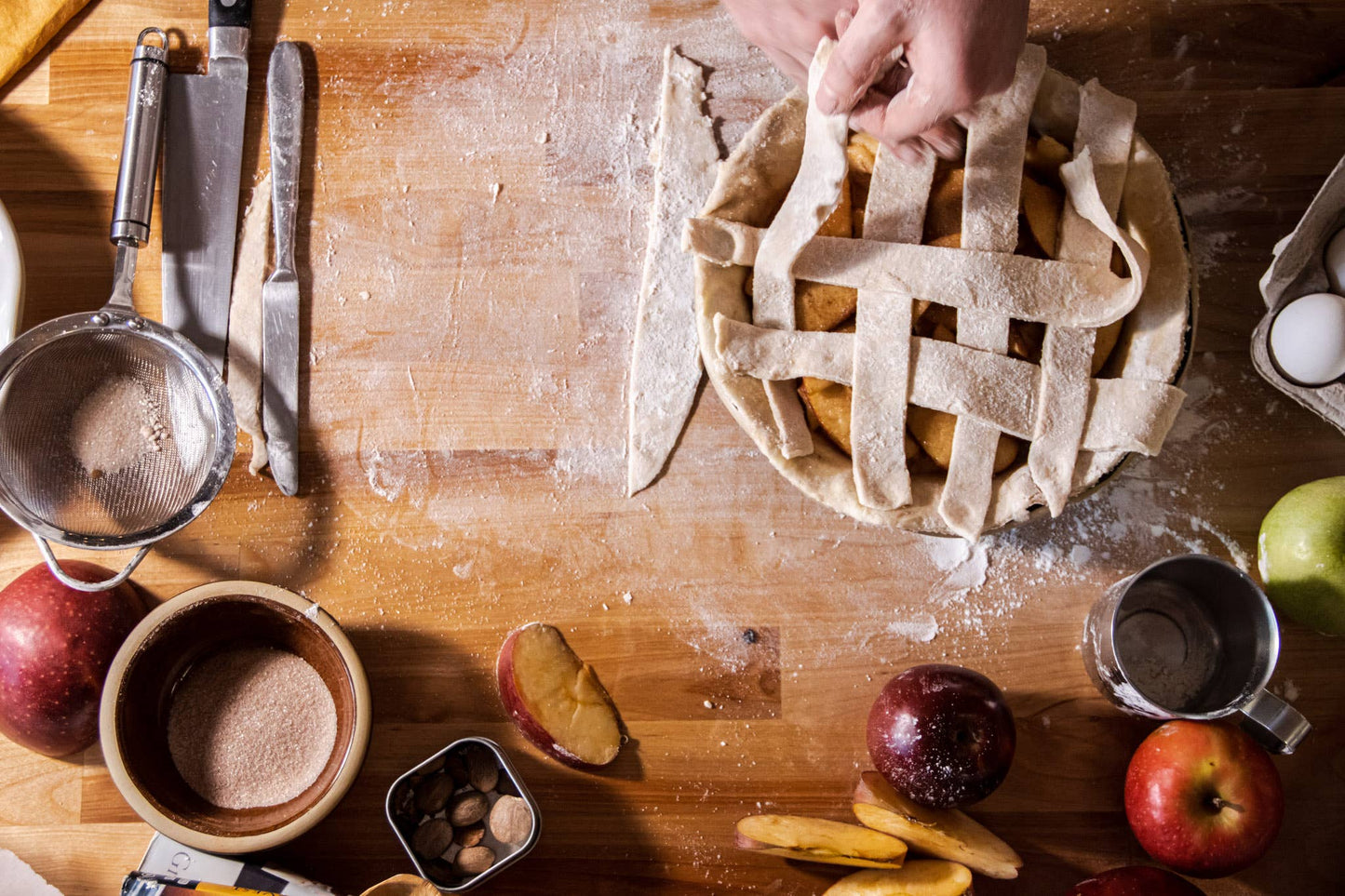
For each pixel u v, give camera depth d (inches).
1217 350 59.0
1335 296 52.6
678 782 57.9
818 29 48.3
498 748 53.3
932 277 49.5
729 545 58.9
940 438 51.4
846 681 58.2
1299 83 59.7
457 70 60.6
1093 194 49.3
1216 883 57.0
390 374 59.8
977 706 50.9
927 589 58.7
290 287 59.0
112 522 57.3
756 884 57.3
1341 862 56.6
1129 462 52.2
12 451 56.1
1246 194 59.4
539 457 59.4
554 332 59.9
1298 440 58.6
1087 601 58.4
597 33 60.4
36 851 56.7
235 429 56.6
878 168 51.1
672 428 58.7
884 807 53.0
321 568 59.0
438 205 60.2
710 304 51.1
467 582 59.0
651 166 60.3
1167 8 59.9
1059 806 57.4
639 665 58.4
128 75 60.4
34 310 59.6
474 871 53.1
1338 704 57.4
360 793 57.2
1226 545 58.3
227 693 55.4
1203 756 51.3
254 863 54.0
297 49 59.9
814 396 51.8
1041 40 60.1
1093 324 49.6
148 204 56.5
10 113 60.2
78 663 53.0
